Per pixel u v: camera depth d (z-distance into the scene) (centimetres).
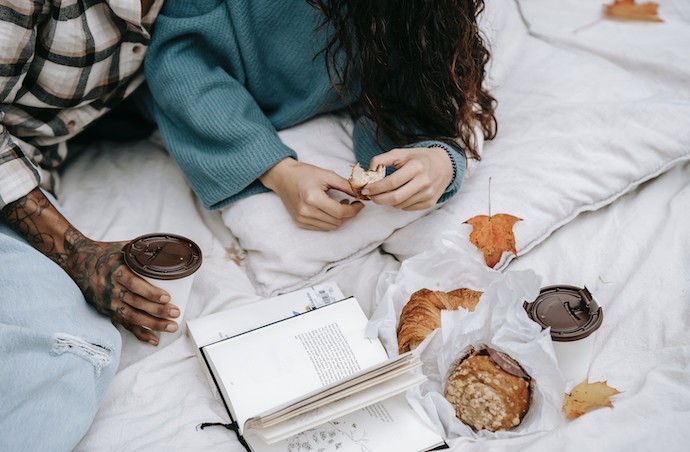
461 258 113
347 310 115
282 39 134
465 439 103
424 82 128
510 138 139
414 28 123
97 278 113
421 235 128
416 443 103
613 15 165
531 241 129
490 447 101
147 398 111
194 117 129
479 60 133
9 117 125
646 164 132
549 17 165
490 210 129
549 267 128
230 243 135
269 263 127
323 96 138
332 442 102
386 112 133
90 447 106
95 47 122
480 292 114
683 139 132
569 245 129
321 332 112
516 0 166
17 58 115
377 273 128
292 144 139
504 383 102
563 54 154
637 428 100
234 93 134
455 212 129
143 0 125
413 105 134
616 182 132
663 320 115
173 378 114
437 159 123
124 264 113
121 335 119
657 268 121
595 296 123
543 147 135
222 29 131
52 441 99
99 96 133
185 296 116
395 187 117
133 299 112
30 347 100
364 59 125
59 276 110
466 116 130
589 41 157
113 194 141
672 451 98
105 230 134
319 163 137
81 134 153
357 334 112
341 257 128
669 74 150
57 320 105
